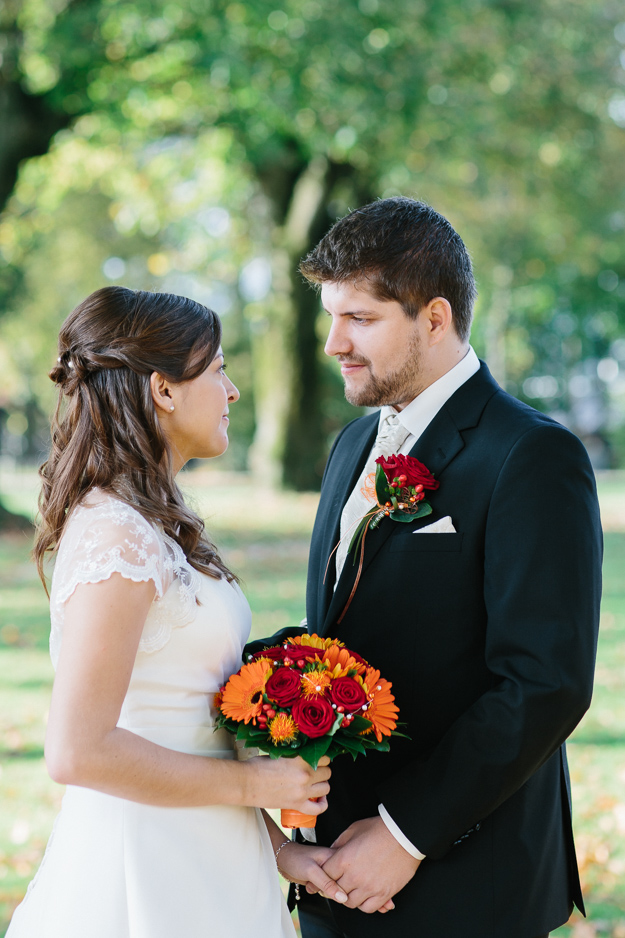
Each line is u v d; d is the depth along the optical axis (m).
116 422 1.86
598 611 1.86
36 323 24.44
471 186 16.70
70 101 11.86
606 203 17.31
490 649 1.87
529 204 17.31
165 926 1.73
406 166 13.85
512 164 15.34
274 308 18.03
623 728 5.04
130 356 1.87
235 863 1.85
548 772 2.04
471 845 1.91
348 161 15.73
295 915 3.50
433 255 2.02
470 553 1.95
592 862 3.53
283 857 2.00
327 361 22.11
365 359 2.06
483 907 1.88
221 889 1.81
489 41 12.97
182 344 1.92
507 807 1.94
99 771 1.59
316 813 1.85
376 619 2.03
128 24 10.57
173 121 13.70
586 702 1.79
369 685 1.84
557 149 15.57
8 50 11.59
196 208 17.73
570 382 34.19
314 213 17.19
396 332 2.03
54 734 1.60
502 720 1.77
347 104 10.55
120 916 1.73
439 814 1.81
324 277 2.06
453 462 2.03
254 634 6.87
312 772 1.83
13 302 20.48
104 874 1.75
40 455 2.03
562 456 1.90
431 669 1.97
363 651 2.04
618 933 3.03
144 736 1.79
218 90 11.50
